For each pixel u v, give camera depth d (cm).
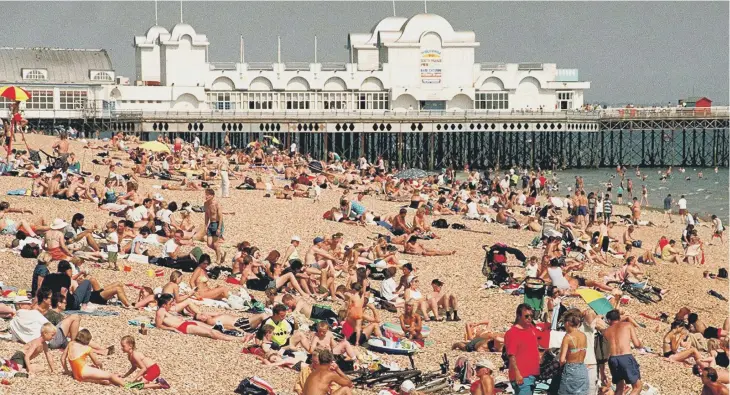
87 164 6044
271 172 6819
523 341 2138
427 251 4034
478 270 3775
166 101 10931
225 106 11081
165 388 2116
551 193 8738
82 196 4412
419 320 2792
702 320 3475
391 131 10844
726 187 10038
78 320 2262
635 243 4922
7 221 3447
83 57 10962
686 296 3806
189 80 11056
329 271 3153
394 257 3631
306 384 2059
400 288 3175
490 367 2206
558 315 2869
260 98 11106
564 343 2172
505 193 6775
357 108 11219
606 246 4491
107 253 3303
